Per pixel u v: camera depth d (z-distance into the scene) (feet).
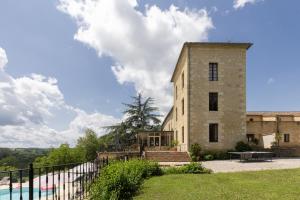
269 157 84.79
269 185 33.35
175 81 121.49
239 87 88.89
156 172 47.42
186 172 49.14
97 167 38.22
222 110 87.66
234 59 89.71
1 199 42.83
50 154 178.50
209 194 29.25
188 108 87.04
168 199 27.86
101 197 27.37
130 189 30.27
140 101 179.42
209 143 86.02
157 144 123.34
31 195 19.04
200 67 88.63
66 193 36.55
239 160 76.95
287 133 112.68
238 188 32.01
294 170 46.70
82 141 204.13
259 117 123.13
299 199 26.05
